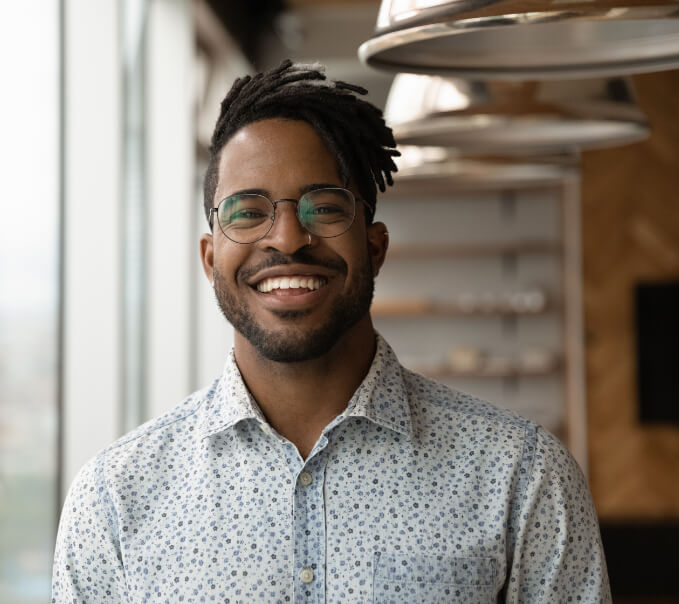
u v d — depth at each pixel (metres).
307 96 1.38
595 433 6.86
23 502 3.37
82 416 3.84
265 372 1.42
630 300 6.86
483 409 1.48
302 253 1.35
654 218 6.87
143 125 4.98
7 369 3.18
